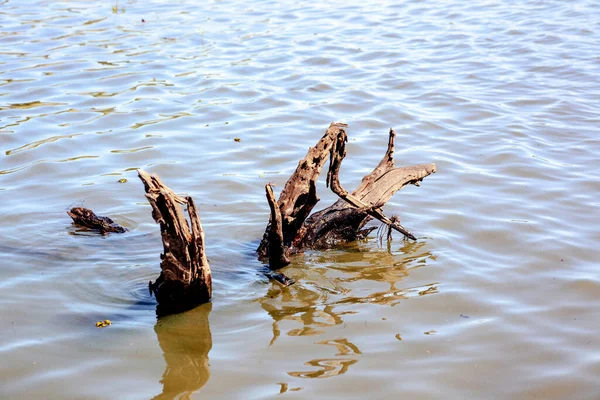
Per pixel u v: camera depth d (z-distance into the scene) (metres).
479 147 5.80
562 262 4.65
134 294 4.45
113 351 4.12
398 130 6.06
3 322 4.25
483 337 4.19
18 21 8.57
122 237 4.88
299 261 4.71
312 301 4.42
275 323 4.28
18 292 4.43
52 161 5.64
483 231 4.91
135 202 5.21
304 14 9.02
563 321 4.28
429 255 4.73
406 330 4.23
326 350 4.13
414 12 9.02
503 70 7.03
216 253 4.75
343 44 7.72
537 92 6.60
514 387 3.96
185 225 4.27
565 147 5.77
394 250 4.80
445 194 5.27
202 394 3.93
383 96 6.58
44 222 4.99
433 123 6.14
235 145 5.85
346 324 4.27
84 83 6.79
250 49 7.58
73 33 8.09
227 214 5.10
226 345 4.16
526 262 4.66
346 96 6.58
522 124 6.09
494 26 8.27
